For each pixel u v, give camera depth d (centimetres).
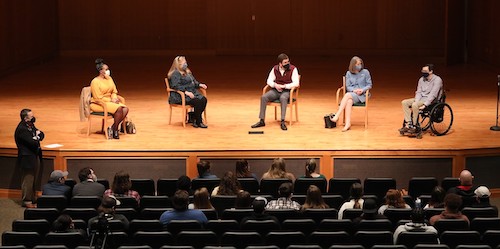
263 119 1282
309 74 1814
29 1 1928
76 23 2109
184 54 2119
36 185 1159
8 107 1448
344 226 826
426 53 2073
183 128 1279
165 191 1041
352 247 738
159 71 1866
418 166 1162
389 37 2080
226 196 941
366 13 2077
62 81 1733
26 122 1110
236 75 1802
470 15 1947
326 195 970
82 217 885
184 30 2112
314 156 1155
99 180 1048
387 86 1653
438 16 2059
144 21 2109
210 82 1712
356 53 2091
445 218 841
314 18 2089
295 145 1171
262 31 2105
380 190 1034
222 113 1390
